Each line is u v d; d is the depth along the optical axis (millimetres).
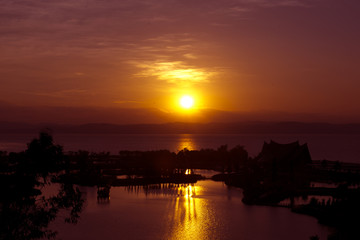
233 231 84125
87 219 94188
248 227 87000
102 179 159250
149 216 98438
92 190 142125
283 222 91500
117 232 83188
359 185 143750
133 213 101938
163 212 103375
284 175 158625
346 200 101562
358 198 99875
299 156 171500
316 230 84188
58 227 85375
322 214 93375
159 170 184875
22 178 32750
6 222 30766
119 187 150375
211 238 79188
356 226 81812
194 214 100750
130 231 83688
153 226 88312
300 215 98625
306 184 140250
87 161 199500
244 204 113312
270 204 110938
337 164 177750
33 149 33469
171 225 89500
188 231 84438
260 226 87688
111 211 104125
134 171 196125
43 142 34250
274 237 79125
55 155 34562
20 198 32156
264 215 98750
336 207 96125
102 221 92625
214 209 107312
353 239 74125
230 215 99375
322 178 159875
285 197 121250
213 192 137250
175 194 132625
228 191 139625
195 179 169375
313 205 102000
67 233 80625
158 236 80562
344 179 157250
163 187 150500
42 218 32438
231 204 114062
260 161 180750
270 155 178375
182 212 103250
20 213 31984
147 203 116000
